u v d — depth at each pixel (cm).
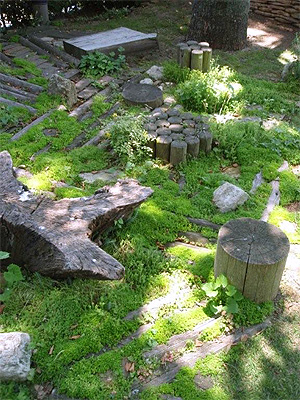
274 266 325
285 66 740
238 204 448
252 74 764
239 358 315
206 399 288
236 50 850
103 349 315
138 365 304
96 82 681
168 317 336
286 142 557
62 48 787
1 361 279
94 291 346
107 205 377
